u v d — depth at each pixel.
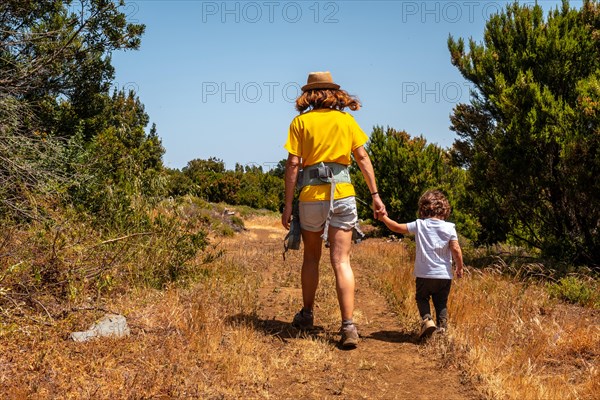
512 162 10.07
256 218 33.28
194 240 6.87
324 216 4.51
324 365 4.02
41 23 8.68
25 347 3.70
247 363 3.89
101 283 5.10
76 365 3.50
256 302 5.95
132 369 3.57
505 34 11.31
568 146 9.01
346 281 4.47
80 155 7.25
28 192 5.36
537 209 10.71
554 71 10.22
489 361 3.99
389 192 21.77
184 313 4.77
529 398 3.44
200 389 3.39
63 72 8.96
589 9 10.69
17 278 4.51
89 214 6.19
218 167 48.59
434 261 4.77
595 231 9.91
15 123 6.39
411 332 5.02
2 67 7.65
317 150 4.52
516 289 6.73
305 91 4.70
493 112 11.66
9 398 2.97
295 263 10.30
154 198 6.88
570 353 4.54
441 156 21.77
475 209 11.68
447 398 3.52
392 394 3.57
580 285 7.16
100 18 8.62
